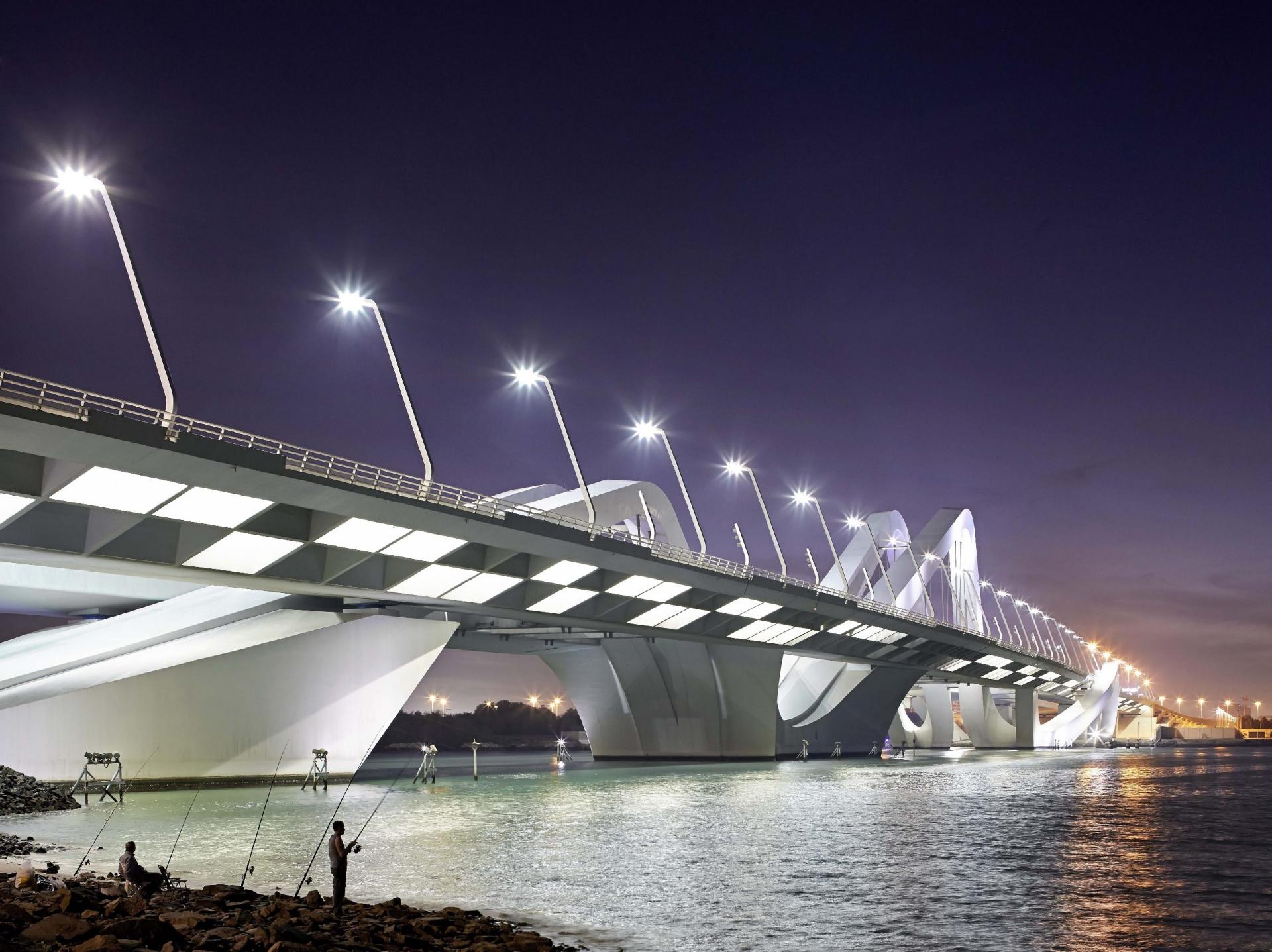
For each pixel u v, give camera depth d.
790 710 107.25
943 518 141.38
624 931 17.16
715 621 72.62
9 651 53.72
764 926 17.67
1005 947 16.53
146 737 46.53
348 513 41.84
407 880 22.12
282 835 29.50
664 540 80.75
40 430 31.09
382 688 51.72
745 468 78.19
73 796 43.06
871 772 72.44
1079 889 22.03
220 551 40.56
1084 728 172.25
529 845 28.05
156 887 17.08
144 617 53.72
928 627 98.56
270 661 49.50
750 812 38.72
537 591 56.81
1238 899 20.98
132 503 35.88
